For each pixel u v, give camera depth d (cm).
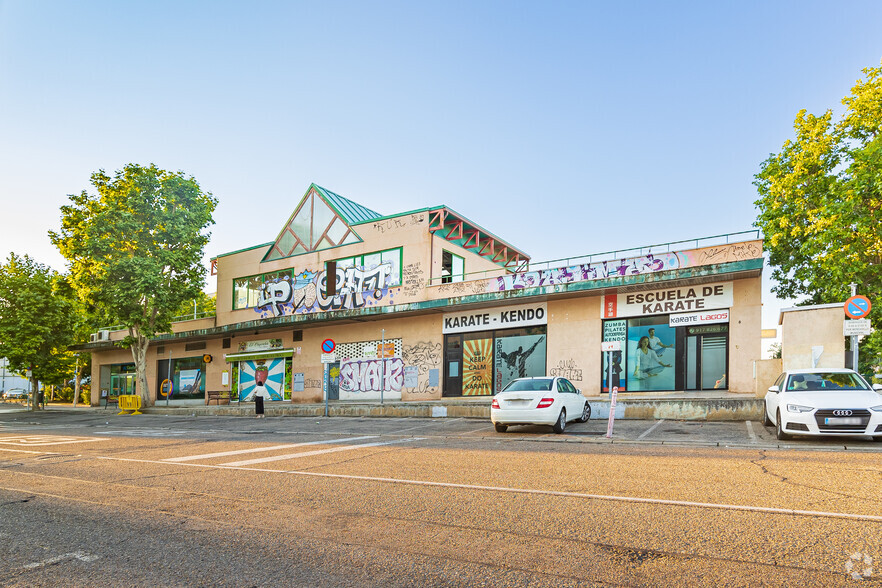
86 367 4884
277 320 2909
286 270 3130
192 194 3238
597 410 1777
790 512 558
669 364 1962
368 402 2569
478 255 2992
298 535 520
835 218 1906
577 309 2170
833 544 460
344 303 2834
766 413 1348
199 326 3509
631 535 496
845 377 1185
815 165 2164
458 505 618
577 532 509
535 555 452
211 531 539
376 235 2758
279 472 855
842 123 2084
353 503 640
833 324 1520
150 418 2611
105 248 2958
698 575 403
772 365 1600
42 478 859
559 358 2184
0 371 8019
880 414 1032
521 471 819
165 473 873
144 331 3130
